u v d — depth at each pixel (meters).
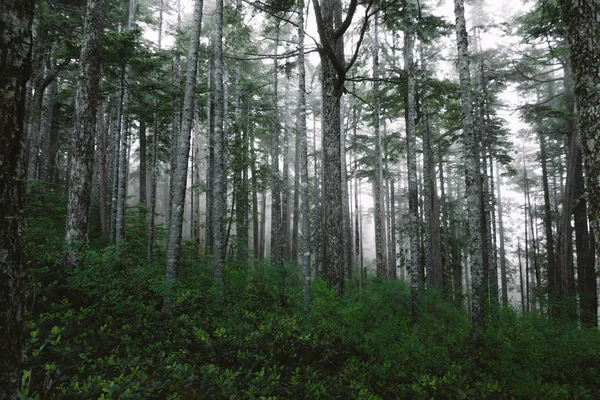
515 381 6.38
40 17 14.48
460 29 9.42
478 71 18.97
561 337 8.21
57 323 5.73
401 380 6.28
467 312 13.37
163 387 4.42
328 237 11.07
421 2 17.45
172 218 9.00
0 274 1.48
